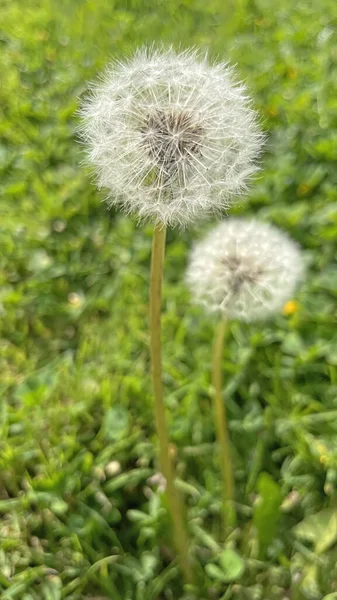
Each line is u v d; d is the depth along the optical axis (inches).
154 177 4.5
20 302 8.8
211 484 6.8
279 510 5.7
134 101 4.5
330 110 10.3
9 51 12.7
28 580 6.2
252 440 7.2
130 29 12.8
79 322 8.7
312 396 7.5
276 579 6.3
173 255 9.0
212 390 7.5
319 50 11.8
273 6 13.1
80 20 13.1
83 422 7.4
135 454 7.2
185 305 8.5
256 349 7.9
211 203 4.5
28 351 8.5
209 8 13.3
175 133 4.4
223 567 6.0
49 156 10.5
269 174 9.5
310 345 7.8
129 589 6.3
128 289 8.8
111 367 7.9
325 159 9.7
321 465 6.8
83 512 6.6
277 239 6.2
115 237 9.4
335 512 6.4
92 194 9.9
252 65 11.7
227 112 4.6
